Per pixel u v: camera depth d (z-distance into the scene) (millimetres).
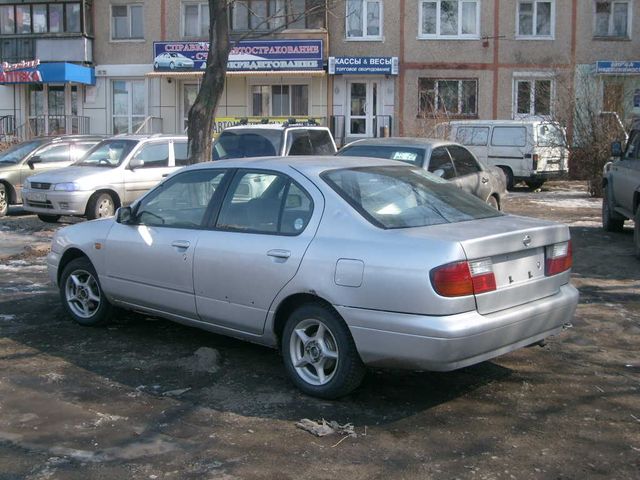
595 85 25109
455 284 4484
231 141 13484
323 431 4523
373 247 4734
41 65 26938
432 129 23094
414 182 5652
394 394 5215
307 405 5004
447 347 4457
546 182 23719
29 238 12391
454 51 27016
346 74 26719
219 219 5707
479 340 4574
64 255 6941
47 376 5559
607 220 12742
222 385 5387
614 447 4387
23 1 27875
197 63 26641
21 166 15336
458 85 27281
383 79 27156
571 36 26906
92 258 6605
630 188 11133
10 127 28438
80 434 4551
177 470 4082
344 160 5824
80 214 13242
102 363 5867
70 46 27891
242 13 26438
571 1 26750
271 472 4059
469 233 4766
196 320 5832
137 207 6371
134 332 6707
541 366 5840
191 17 27781
